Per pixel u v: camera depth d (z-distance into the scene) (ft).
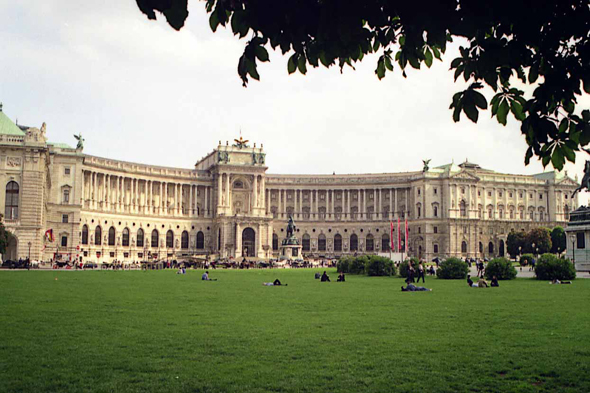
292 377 69.05
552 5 37.60
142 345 87.66
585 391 63.77
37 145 411.54
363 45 42.22
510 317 121.29
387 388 64.64
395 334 98.48
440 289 208.03
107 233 624.18
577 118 43.19
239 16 39.99
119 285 225.97
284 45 41.19
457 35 37.70
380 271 327.88
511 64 38.99
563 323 111.75
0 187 407.03
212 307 140.87
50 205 565.94
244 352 82.79
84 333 98.37
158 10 34.94
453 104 42.45
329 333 99.25
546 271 270.05
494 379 68.49
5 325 106.63
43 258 485.97
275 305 146.51
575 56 40.68
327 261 602.44
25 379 67.41
